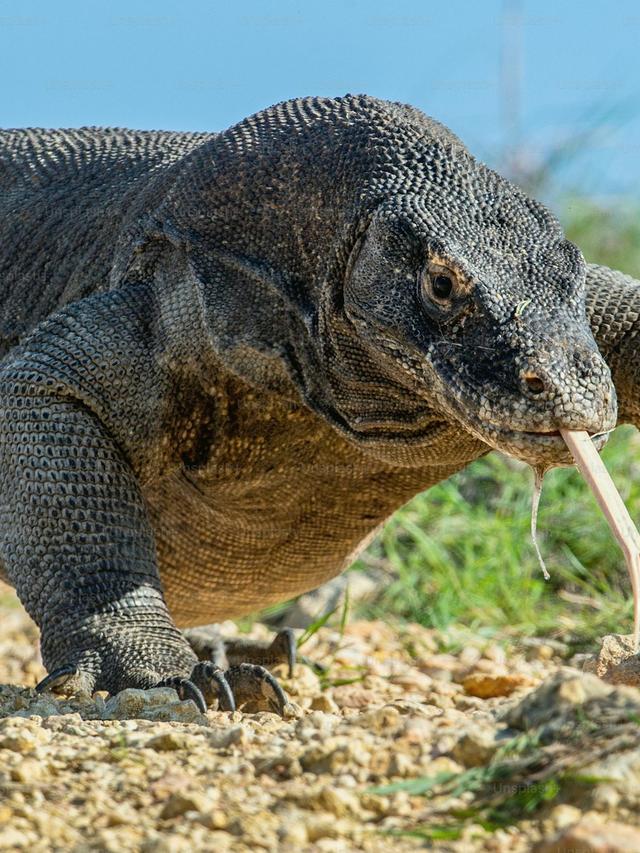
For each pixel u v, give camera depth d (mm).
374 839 7414
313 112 13078
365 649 17703
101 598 12180
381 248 11773
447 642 18281
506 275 11320
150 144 16219
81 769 8586
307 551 14633
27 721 9602
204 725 10203
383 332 11672
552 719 8219
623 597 19859
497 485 23047
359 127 12688
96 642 11875
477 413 10758
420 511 21906
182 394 13070
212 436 13211
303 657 15883
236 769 8375
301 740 8938
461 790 7812
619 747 7766
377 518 14352
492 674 14555
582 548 21016
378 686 14719
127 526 12602
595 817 7383
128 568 12406
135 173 15641
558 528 21266
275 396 12758
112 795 8094
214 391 13000
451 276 11266
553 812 7484
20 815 7672
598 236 27594
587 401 10430
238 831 7492
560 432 10477
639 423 13258
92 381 12859
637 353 12984
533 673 15766
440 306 11305
